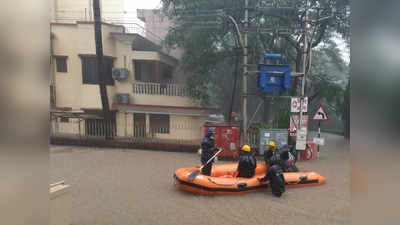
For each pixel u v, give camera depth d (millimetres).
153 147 11688
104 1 16891
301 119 10039
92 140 12055
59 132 14484
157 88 15234
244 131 11008
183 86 15422
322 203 5637
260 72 10055
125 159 9773
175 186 6762
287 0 12555
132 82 14984
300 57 14484
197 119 14867
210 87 22484
